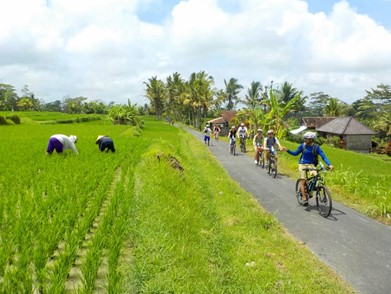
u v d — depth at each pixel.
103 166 9.88
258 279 5.23
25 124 41.34
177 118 104.62
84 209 5.89
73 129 32.53
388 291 5.11
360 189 10.63
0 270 3.71
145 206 6.30
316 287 5.15
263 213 8.53
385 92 66.62
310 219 8.36
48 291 3.25
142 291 3.83
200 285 4.42
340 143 48.84
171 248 4.73
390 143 45.66
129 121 53.47
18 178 7.75
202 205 8.38
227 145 28.48
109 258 3.95
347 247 6.69
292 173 14.62
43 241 4.16
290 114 111.31
